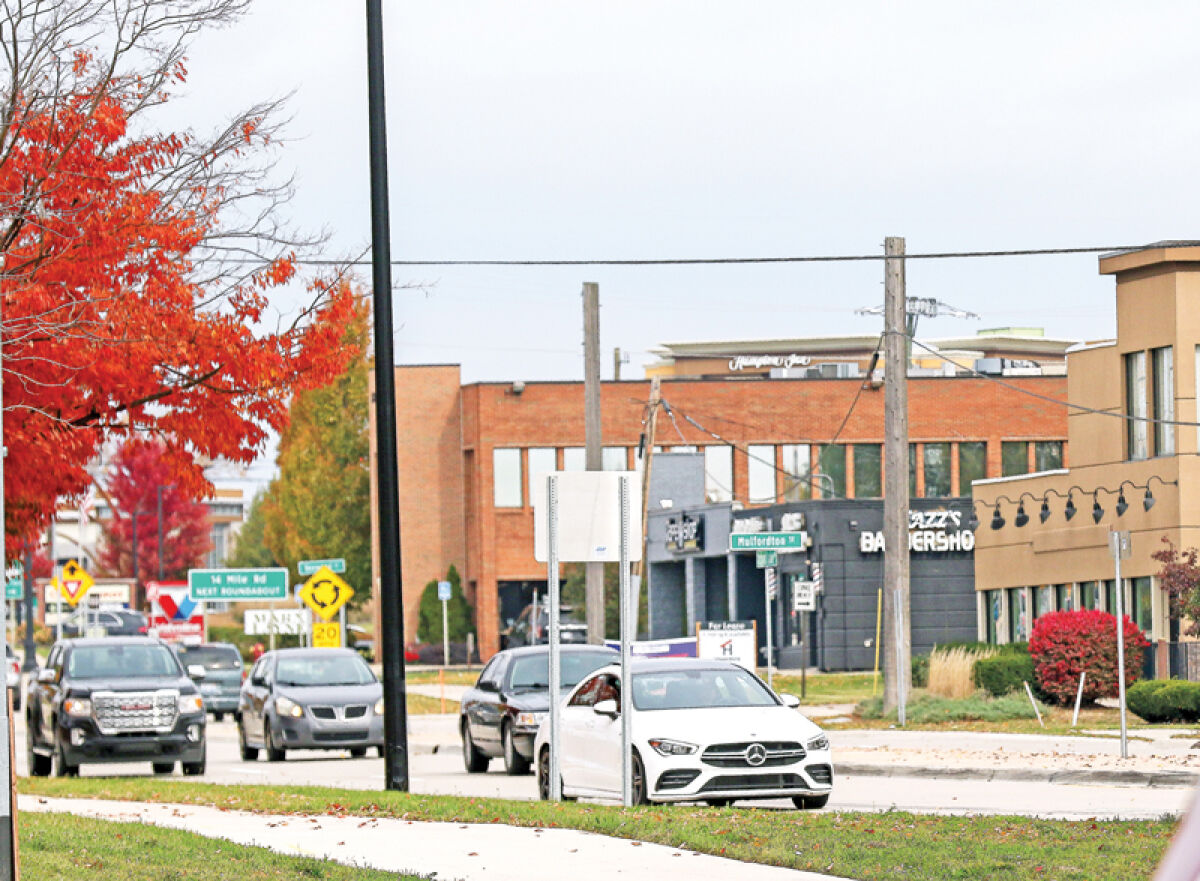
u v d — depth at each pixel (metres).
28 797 44.50
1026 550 89.19
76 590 114.88
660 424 158.00
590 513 38.03
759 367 184.38
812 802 38.88
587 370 79.50
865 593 121.56
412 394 162.25
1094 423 82.50
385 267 40.50
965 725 65.69
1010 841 28.78
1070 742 55.44
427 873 26.62
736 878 25.73
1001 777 48.22
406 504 161.75
